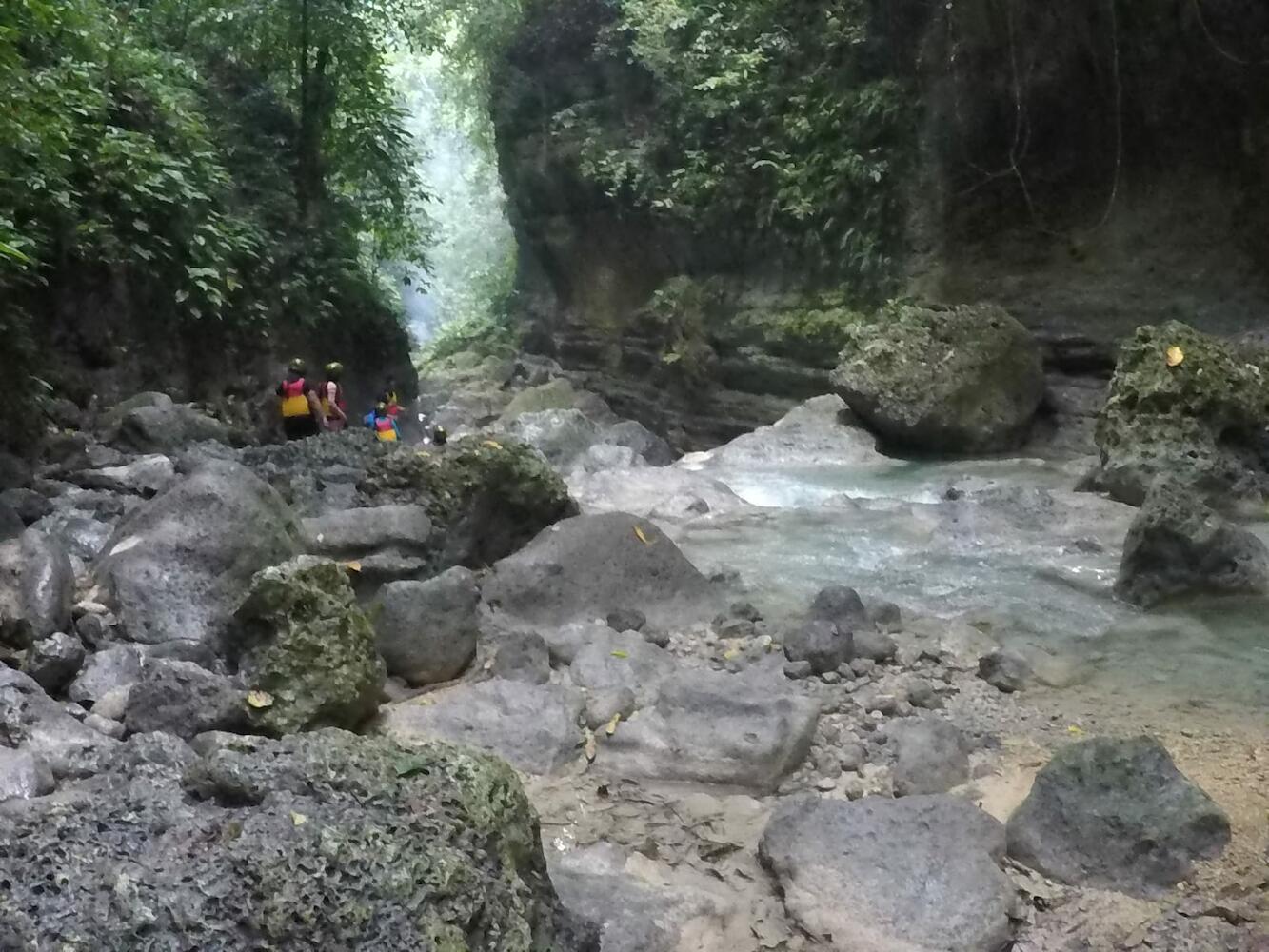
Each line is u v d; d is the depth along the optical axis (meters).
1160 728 4.21
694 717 4.21
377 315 15.86
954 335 11.84
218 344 12.62
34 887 2.13
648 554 5.76
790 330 15.66
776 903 3.19
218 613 4.80
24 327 8.98
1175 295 11.66
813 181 15.34
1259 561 6.01
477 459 6.18
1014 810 3.55
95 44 11.50
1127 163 12.05
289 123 15.98
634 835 3.58
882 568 6.65
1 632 4.61
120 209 11.27
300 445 8.02
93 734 3.85
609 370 21.77
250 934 2.11
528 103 22.69
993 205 13.34
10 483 7.58
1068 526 7.55
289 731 3.92
